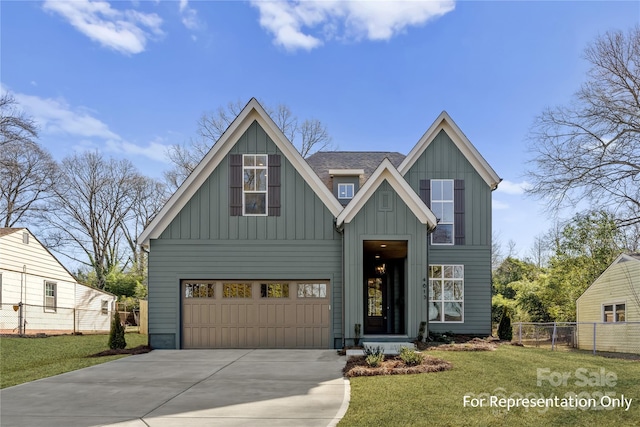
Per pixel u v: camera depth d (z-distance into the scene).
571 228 24.33
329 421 7.01
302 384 9.70
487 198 18.52
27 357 14.12
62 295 24.31
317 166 20.88
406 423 6.70
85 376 10.84
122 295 34.66
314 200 15.91
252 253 15.73
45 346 16.58
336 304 15.57
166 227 15.77
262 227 15.82
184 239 15.75
